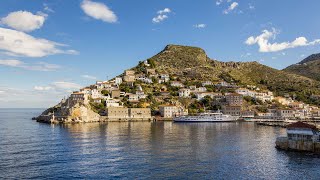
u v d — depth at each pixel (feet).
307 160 319.88
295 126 380.78
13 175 262.06
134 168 285.23
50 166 291.38
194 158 328.49
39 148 385.50
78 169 281.33
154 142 440.86
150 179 252.42
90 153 353.72
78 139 472.85
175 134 552.41
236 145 416.05
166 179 252.62
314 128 371.56
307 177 260.42
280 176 262.88
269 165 299.17
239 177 259.39
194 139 478.59
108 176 260.21
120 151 366.63
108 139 473.67
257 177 259.60
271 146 408.67
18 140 460.14
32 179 251.80
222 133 577.02
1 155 339.57
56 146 401.70
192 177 258.37
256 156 340.39
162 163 304.50
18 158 324.60
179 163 304.91
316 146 357.20
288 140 378.73
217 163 306.14
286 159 325.21
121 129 652.89
